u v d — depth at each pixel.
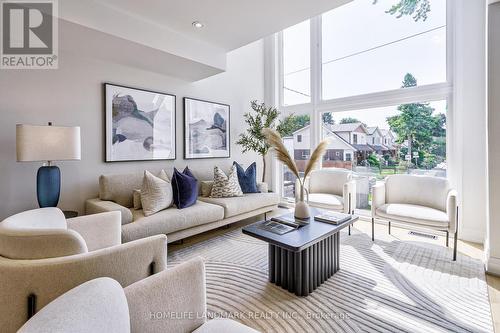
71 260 0.99
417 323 1.54
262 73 5.07
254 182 3.88
